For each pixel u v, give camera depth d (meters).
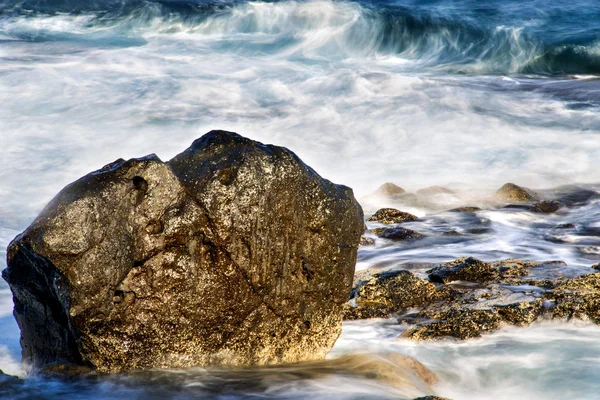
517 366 6.86
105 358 5.90
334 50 25.69
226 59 23.28
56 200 5.58
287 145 16.02
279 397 5.77
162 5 28.36
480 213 12.32
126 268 5.70
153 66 21.83
